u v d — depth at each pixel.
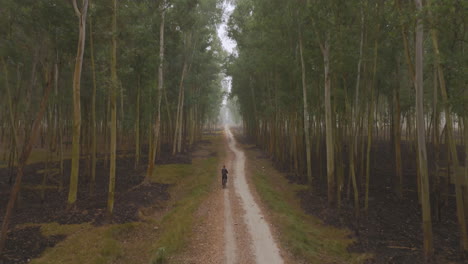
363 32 12.91
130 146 38.62
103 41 13.54
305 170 24.47
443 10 7.92
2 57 13.29
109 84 12.33
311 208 15.18
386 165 25.77
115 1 12.69
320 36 14.91
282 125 29.00
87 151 20.48
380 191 18.44
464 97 8.78
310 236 11.29
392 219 13.65
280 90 23.09
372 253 9.92
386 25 12.76
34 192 16.80
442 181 19.33
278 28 17.98
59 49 13.75
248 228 11.81
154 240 10.98
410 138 25.11
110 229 11.04
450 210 14.78
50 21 12.63
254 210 14.23
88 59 15.24
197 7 26.09
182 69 30.95
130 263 9.17
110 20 13.12
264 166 27.27
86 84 18.77
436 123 13.55
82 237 10.25
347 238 11.46
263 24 18.22
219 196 16.89
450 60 8.77
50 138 20.62
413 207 15.43
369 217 13.77
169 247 9.77
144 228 11.98
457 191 9.75
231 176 22.56
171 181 20.81
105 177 21.33
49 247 9.47
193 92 39.28
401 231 12.25
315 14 13.50
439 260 9.42
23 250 9.14
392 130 25.86
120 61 15.18
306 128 17.84
